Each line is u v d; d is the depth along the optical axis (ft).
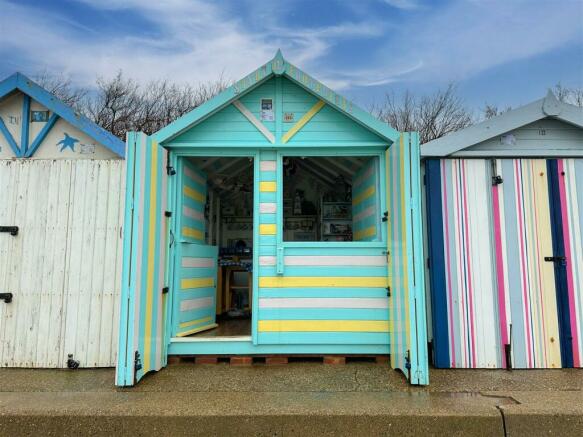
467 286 13.17
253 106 13.80
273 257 13.47
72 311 12.96
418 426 9.02
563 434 9.00
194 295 14.75
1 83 13.58
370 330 13.20
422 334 11.12
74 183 13.47
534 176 13.65
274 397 10.18
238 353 13.23
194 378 11.68
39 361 12.78
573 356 12.86
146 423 9.07
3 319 12.94
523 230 13.39
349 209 20.38
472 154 13.69
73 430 9.09
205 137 13.61
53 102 13.58
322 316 13.25
